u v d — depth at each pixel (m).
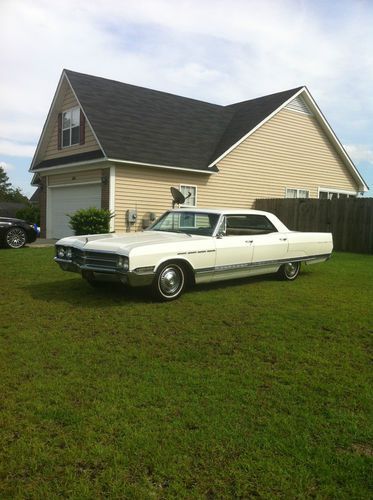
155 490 2.43
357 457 2.74
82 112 16.53
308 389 3.67
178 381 3.75
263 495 2.40
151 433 2.94
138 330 5.16
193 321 5.55
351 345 4.78
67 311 5.94
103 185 15.00
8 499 2.34
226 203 17.67
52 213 19.00
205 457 2.71
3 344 4.61
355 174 22.50
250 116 19.42
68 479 2.50
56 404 3.33
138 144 15.48
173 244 6.53
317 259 8.99
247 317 5.78
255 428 3.04
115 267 6.20
